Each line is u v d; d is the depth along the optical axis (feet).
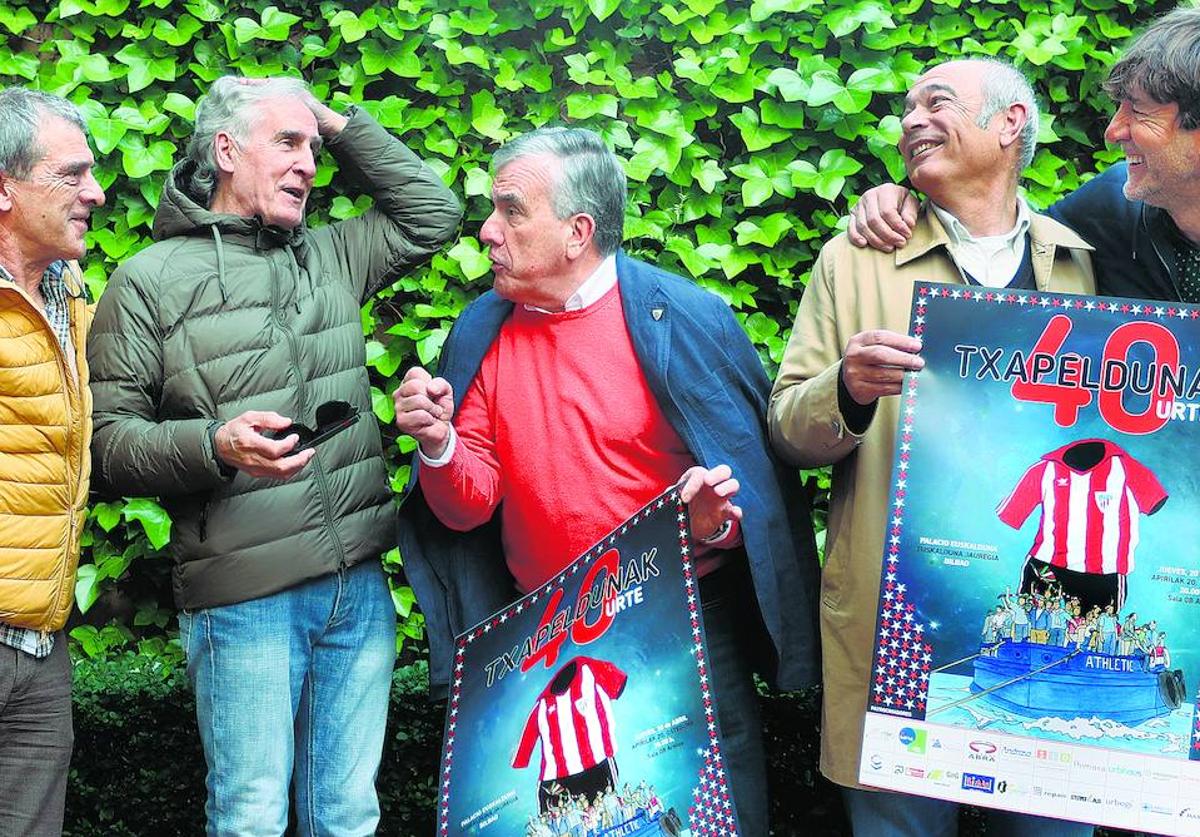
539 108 13.50
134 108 13.17
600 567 8.73
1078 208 9.78
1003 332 8.54
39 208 8.89
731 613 9.79
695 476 8.50
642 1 13.37
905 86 13.05
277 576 9.55
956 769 8.48
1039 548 8.45
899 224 9.45
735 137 13.64
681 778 8.23
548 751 8.66
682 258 13.07
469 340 9.90
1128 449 8.39
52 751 9.48
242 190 9.87
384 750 12.59
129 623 13.57
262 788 9.59
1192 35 8.41
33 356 8.90
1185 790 8.22
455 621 9.99
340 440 9.91
